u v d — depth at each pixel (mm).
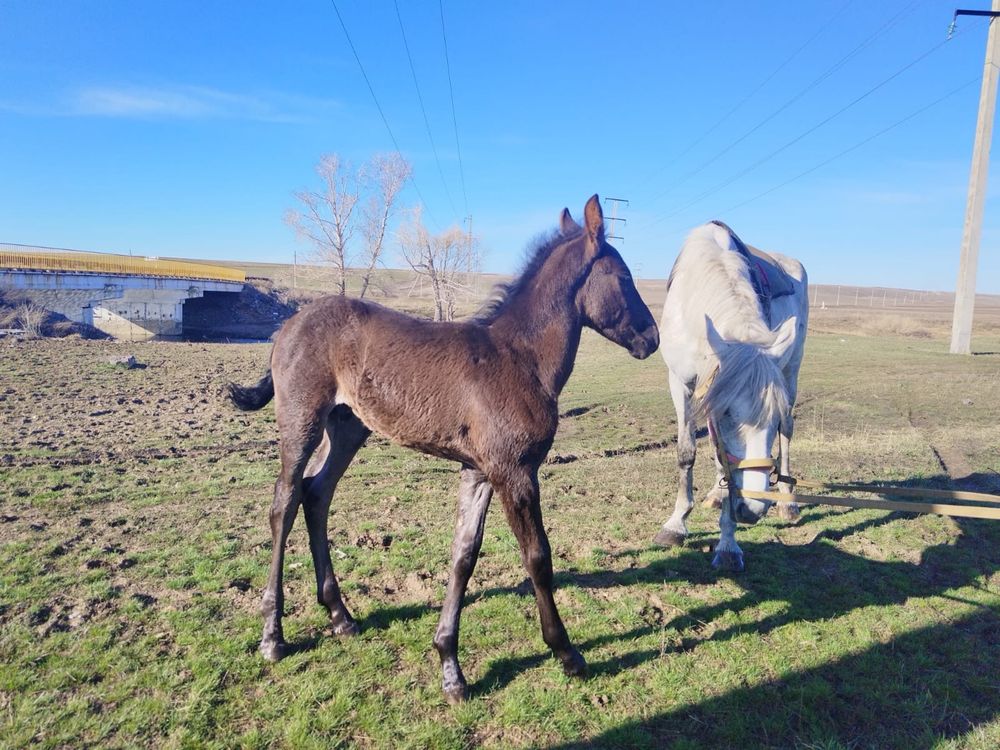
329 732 3000
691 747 3006
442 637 3398
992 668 3715
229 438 9383
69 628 3779
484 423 3301
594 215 3666
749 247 6926
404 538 5469
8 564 4602
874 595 4625
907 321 34969
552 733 3102
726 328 4664
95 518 5703
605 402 13711
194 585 4418
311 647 3719
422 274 37750
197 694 3209
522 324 3588
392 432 3533
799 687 3486
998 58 20250
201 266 48219
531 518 3326
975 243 21625
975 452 9242
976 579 4945
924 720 3252
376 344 3518
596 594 4562
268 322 43906
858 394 14281
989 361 19828
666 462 8727
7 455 7723
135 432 9484
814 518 6355
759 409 3961
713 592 4629
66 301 32344
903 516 6410
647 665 3684
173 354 20109
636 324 3883
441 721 3135
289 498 3623
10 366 15016
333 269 43250
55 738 2857
